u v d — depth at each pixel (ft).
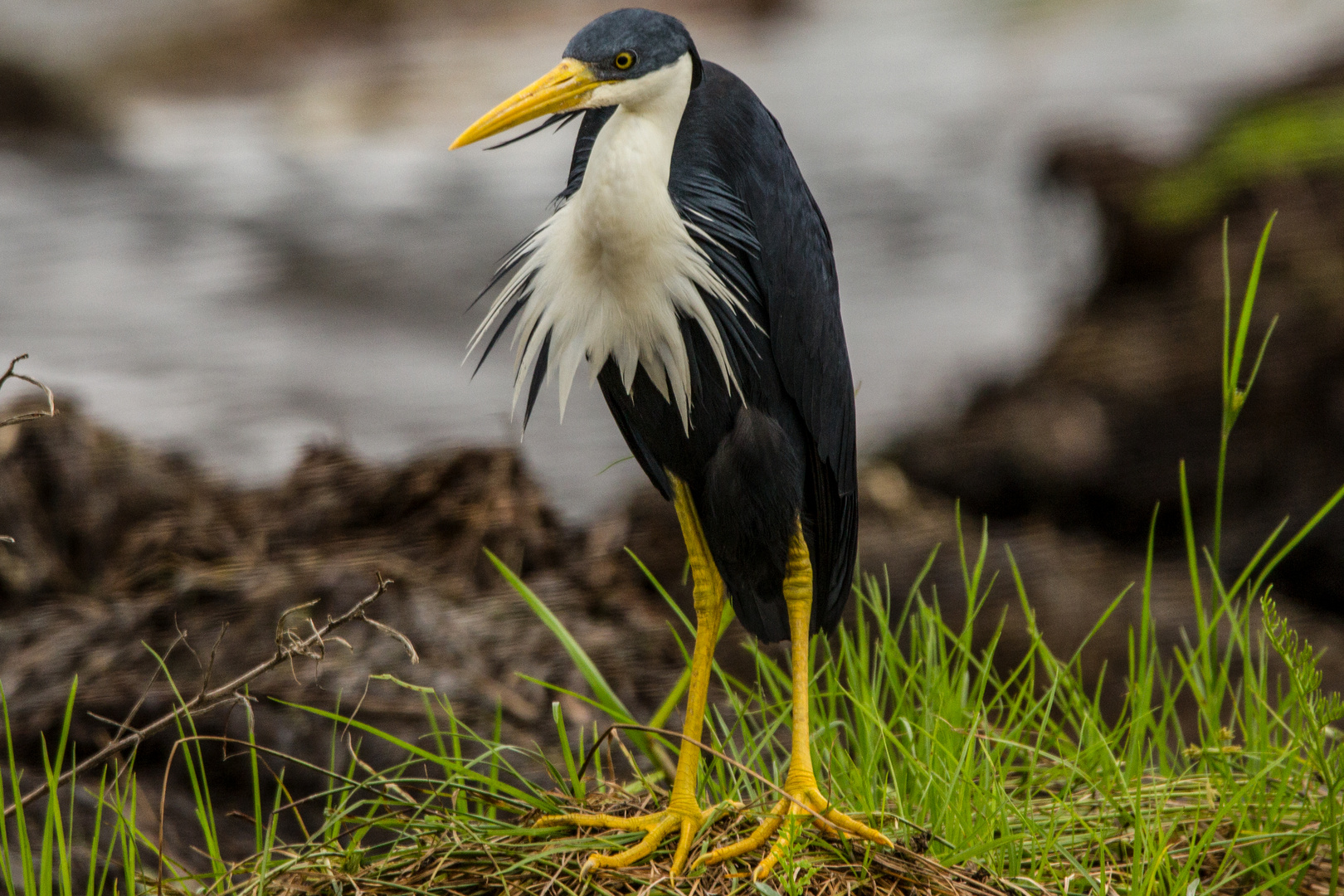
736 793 19.29
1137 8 118.52
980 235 80.53
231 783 23.15
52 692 24.02
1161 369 49.93
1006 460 48.96
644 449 20.36
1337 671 37.06
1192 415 48.44
